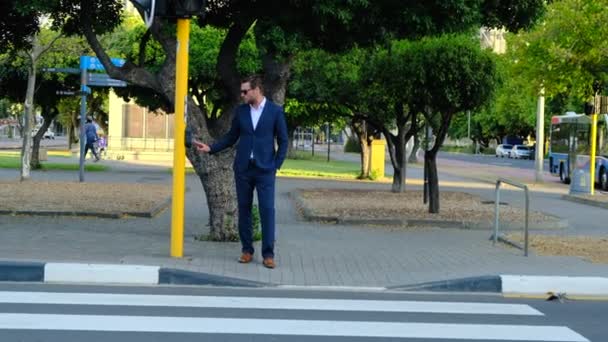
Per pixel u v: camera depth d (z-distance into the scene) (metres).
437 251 11.95
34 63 23.19
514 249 12.27
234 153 11.82
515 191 28.48
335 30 11.82
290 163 47.31
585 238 13.84
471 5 11.50
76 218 14.94
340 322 7.64
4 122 79.06
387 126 27.97
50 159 38.91
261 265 10.12
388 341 7.00
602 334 7.44
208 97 30.30
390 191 24.41
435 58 16.75
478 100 16.97
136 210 15.79
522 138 92.44
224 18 12.48
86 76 23.59
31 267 9.23
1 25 15.30
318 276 9.76
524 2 12.66
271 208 9.91
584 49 18.00
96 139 37.84
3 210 15.09
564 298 9.20
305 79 23.97
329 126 52.81
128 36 28.17
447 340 7.10
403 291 9.35
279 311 8.04
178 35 9.64
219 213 11.84
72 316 7.57
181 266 9.60
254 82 9.75
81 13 11.98
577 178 25.62
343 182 30.22
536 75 20.02
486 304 8.77
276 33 11.23
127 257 10.03
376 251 11.80
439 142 17.11
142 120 41.97
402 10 11.34
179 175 10.02
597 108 23.53
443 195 23.86
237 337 6.98
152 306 8.11
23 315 7.55
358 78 22.55
